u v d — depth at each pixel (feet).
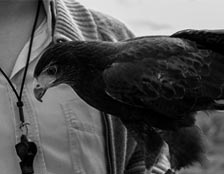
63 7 4.03
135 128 3.91
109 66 3.75
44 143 3.80
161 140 3.90
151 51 3.73
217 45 3.80
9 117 3.80
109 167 3.92
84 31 4.12
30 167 3.71
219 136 6.65
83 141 3.87
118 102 3.80
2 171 3.76
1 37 3.91
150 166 3.94
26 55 3.87
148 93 3.70
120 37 4.26
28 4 3.96
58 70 3.78
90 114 3.92
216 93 3.76
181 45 3.77
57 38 3.92
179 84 3.71
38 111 3.82
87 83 3.81
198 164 3.83
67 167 3.83
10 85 3.82
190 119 3.82
